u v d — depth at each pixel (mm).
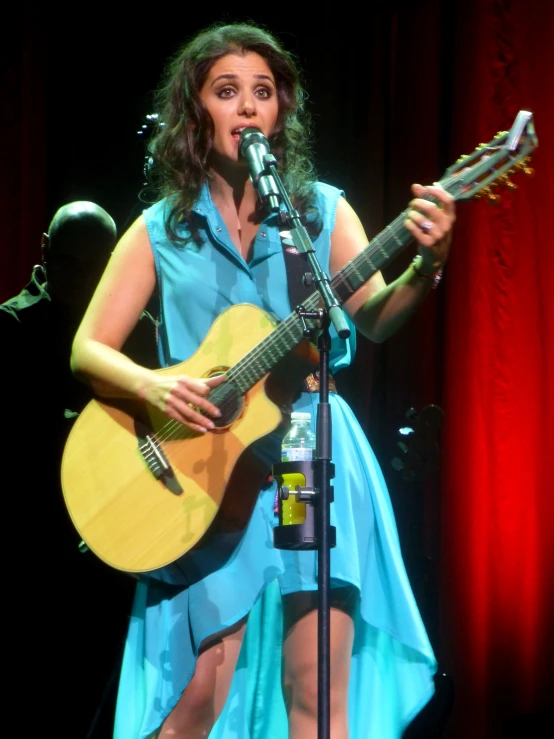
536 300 13172
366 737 7344
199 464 7168
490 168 6797
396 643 7461
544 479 13016
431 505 13633
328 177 14344
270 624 7629
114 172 14523
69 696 10570
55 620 10586
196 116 7371
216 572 7125
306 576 6910
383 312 7020
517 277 13281
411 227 6559
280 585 6957
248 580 7016
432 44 14109
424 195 6629
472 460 13430
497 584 13172
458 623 13266
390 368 14062
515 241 13305
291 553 6984
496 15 13586
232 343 7207
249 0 14570
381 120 14273
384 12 14359
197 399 6949
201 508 7109
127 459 7297
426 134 14086
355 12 14461
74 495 7297
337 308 6273
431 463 11953
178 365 7230
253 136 6910
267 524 7098
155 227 7465
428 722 10609
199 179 7426
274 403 7172
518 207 13289
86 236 10523
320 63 14461
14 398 10609
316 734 6992
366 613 7020
